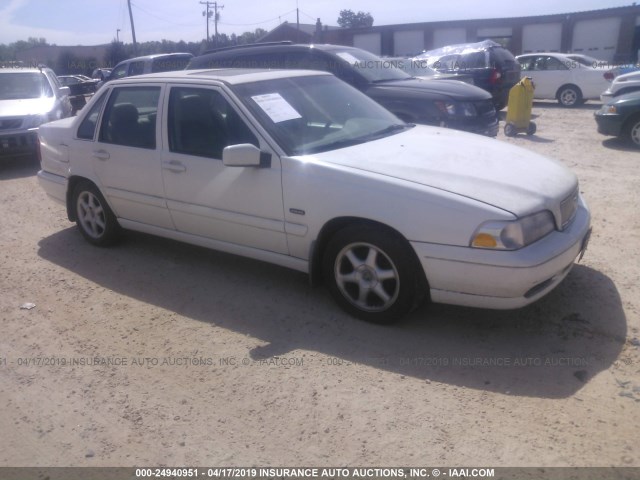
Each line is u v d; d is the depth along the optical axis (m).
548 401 3.17
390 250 3.78
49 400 3.41
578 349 3.66
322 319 4.20
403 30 38.09
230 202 4.48
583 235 3.96
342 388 3.37
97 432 3.12
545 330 3.89
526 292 3.55
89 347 3.98
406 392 3.31
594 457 2.74
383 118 5.20
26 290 4.96
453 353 3.68
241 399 3.32
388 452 2.85
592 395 3.21
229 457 2.88
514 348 3.71
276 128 4.33
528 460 2.74
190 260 5.43
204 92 4.68
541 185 3.82
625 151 9.65
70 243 6.10
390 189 3.72
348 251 4.03
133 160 5.09
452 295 3.67
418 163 4.02
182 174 4.74
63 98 11.47
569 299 4.27
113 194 5.41
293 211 4.14
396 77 8.91
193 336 4.05
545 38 35.31
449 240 3.54
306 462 2.81
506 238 3.43
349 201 3.85
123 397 3.40
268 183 4.23
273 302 4.50
